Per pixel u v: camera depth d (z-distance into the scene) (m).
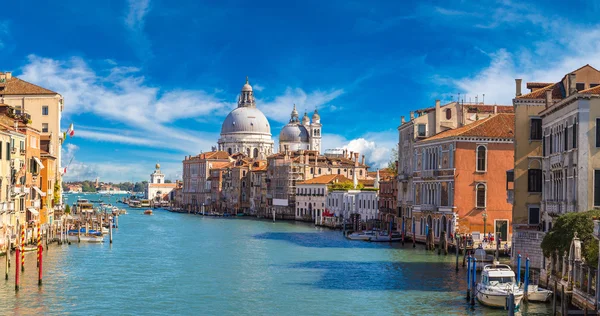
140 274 59.31
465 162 74.94
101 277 57.09
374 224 108.12
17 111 83.12
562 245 42.16
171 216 187.00
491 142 75.06
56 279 55.16
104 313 43.78
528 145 58.56
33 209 70.19
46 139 85.25
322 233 111.75
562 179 49.12
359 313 43.47
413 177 87.00
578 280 38.62
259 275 58.75
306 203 156.00
